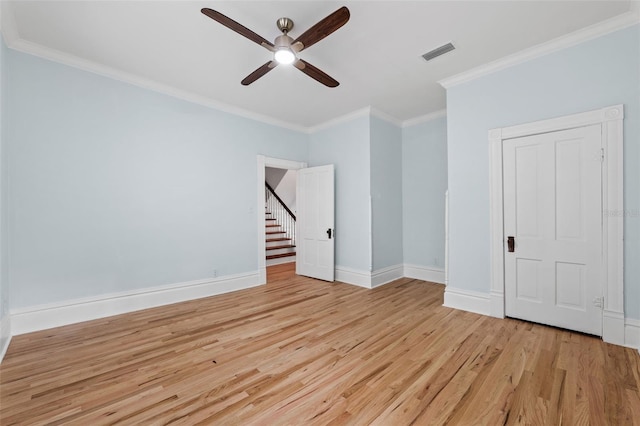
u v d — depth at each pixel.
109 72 3.11
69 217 2.89
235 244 4.23
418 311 3.24
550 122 2.66
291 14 2.22
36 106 2.71
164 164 3.55
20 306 2.62
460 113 3.25
